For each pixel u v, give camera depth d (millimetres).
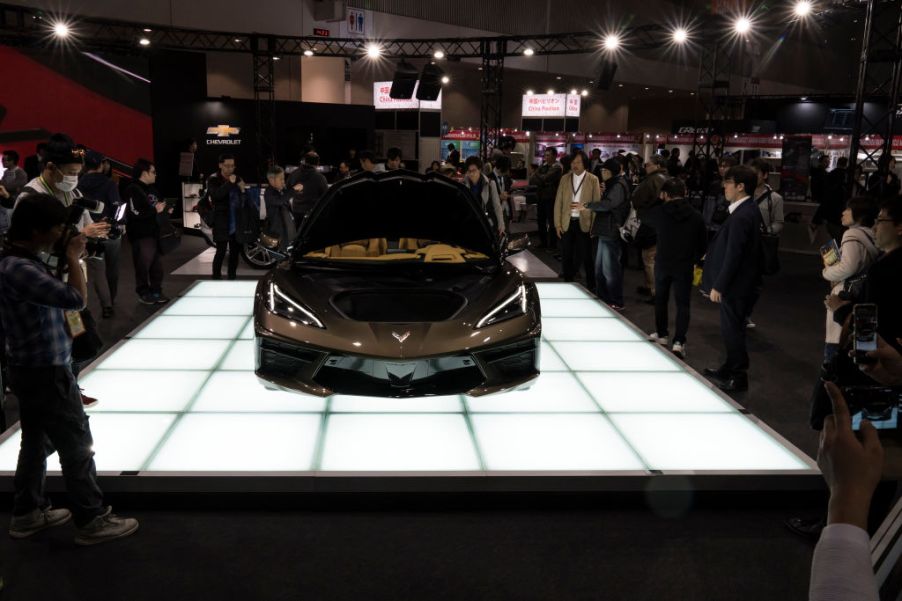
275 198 7750
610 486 3088
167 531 2863
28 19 12766
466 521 2979
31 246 2543
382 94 19938
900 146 17375
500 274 4355
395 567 2623
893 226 2645
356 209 4902
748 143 18781
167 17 14969
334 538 2826
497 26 22844
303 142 16500
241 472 3055
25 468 2705
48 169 3830
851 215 4051
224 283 7488
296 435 3553
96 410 3857
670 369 4758
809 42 35469
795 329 6633
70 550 2707
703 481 3102
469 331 3723
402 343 3605
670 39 13477
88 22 12000
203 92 14820
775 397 4684
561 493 3078
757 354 5754
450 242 4789
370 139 17875
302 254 4621
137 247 6879
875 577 651
